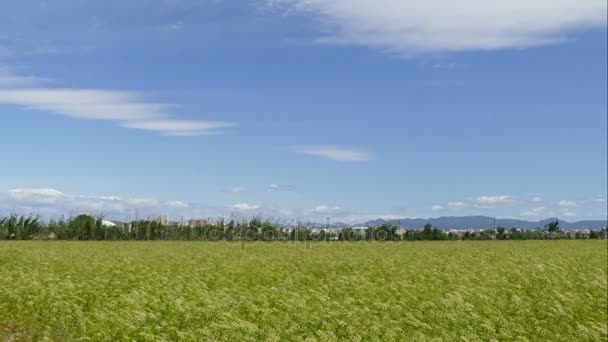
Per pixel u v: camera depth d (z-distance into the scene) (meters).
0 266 27.28
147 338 13.26
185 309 15.72
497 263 31.84
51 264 29.14
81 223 71.75
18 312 16.62
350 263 31.88
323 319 14.91
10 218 69.81
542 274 25.22
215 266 29.75
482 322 15.51
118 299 17.75
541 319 16.77
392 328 14.20
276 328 13.88
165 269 27.94
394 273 26.56
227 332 13.34
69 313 15.79
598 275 25.31
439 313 16.17
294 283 23.05
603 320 17.08
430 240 74.69
